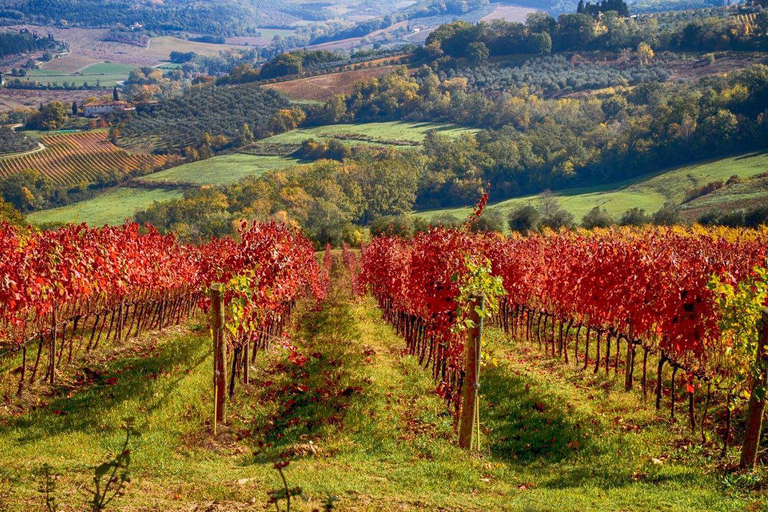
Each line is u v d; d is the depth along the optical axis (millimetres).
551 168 124312
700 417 10898
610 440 10180
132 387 11758
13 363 12117
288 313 21312
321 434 10750
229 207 114812
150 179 153625
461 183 124750
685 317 11578
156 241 19016
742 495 7977
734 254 18219
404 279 18500
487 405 12242
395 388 13328
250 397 12578
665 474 8797
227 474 8609
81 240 14883
